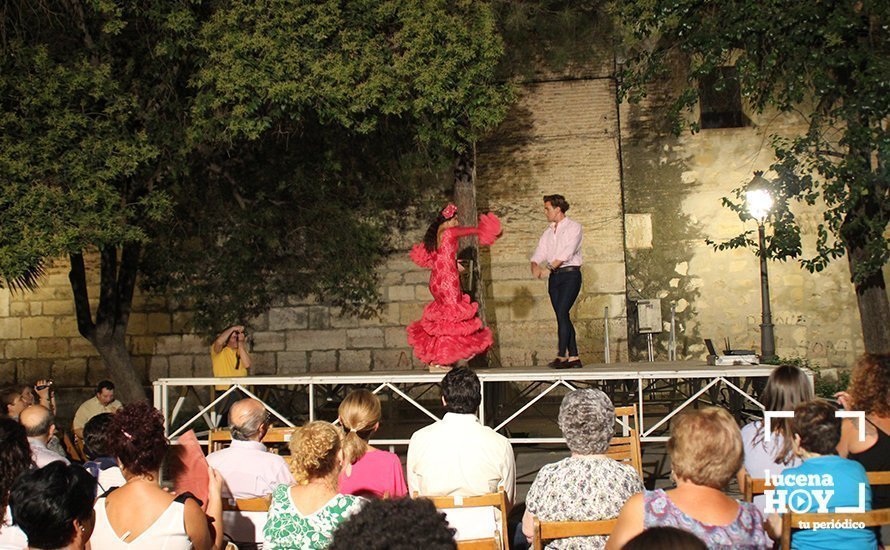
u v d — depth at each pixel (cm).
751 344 1348
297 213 1280
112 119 976
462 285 1162
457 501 448
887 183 1062
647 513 344
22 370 1330
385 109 997
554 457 1008
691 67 1284
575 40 1337
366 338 1299
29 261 909
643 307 1340
